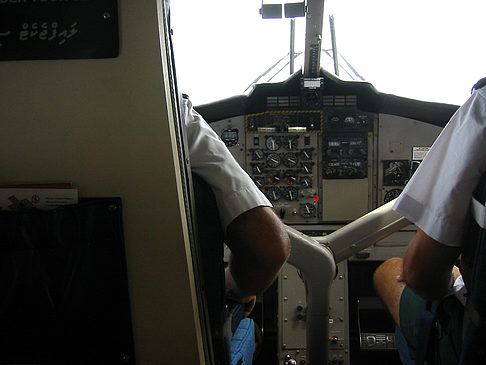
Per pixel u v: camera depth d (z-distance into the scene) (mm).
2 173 860
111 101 825
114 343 943
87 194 866
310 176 2994
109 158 850
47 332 926
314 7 2320
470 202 1108
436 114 2857
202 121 1159
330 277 1806
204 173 1091
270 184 3020
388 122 2938
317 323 1864
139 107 826
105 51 806
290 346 2643
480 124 1064
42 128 841
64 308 906
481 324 1044
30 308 907
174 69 901
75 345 939
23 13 803
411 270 1261
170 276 909
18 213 857
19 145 848
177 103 898
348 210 3004
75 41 805
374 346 2793
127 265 903
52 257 880
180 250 895
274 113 2965
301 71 2871
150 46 802
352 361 2805
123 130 836
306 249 1771
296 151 2992
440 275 1240
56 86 823
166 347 958
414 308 1436
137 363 970
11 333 928
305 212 3002
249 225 1067
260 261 1091
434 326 1293
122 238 877
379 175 2979
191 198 965
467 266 1135
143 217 875
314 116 2955
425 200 1205
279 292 2676
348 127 2951
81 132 840
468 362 1092
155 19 794
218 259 1091
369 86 2859
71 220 859
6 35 807
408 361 1504
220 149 1120
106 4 792
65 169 856
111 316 921
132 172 854
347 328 2680
